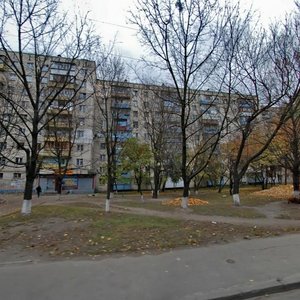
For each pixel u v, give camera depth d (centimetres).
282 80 1667
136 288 484
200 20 1523
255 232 899
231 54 1644
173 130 3388
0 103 2069
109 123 3141
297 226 1054
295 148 2111
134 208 1916
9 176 4831
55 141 2866
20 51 1234
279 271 565
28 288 476
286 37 1631
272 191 2808
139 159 3938
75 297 449
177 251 678
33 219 1062
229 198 2592
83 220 1028
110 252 667
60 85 1886
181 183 5653
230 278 529
